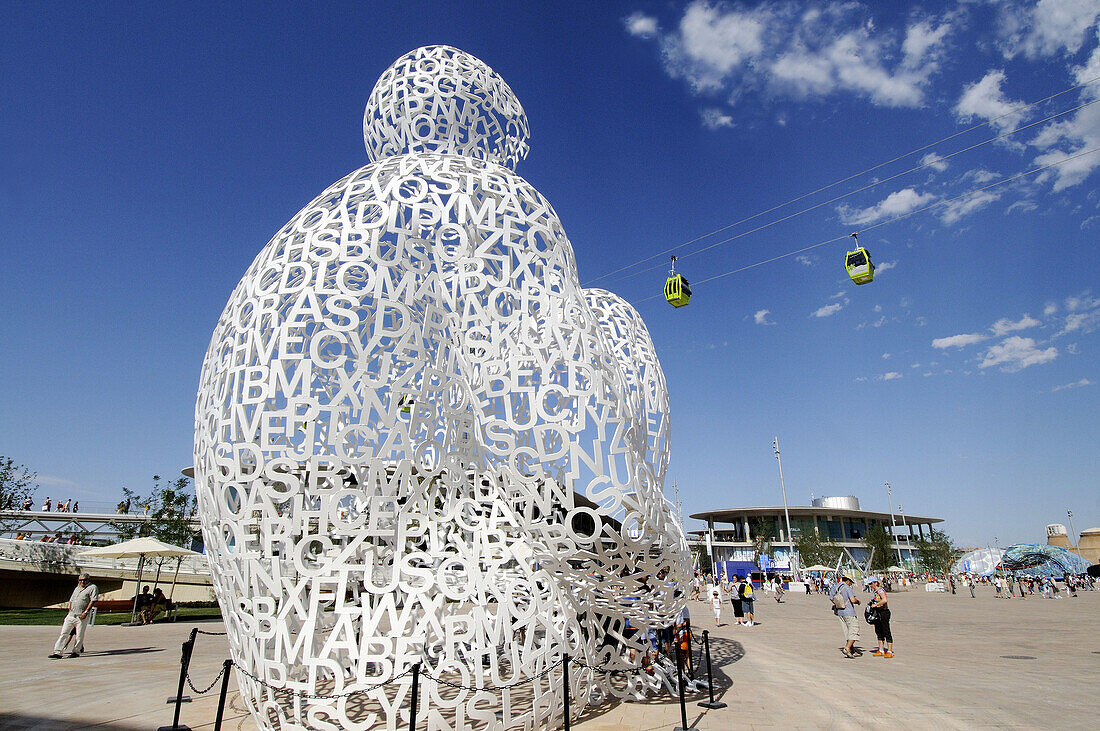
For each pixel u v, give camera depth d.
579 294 7.11
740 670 10.61
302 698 6.73
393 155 8.70
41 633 15.55
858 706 7.75
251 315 6.58
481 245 6.93
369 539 8.10
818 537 68.12
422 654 6.37
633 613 7.48
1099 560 78.25
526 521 6.32
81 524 30.22
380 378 6.32
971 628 18.31
